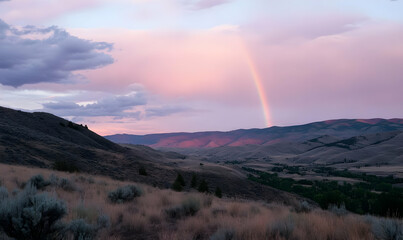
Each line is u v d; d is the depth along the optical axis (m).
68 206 8.03
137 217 7.64
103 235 6.06
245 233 5.71
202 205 10.53
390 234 5.29
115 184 19.41
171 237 6.06
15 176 15.18
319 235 5.75
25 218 4.63
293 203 12.61
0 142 37.69
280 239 5.36
